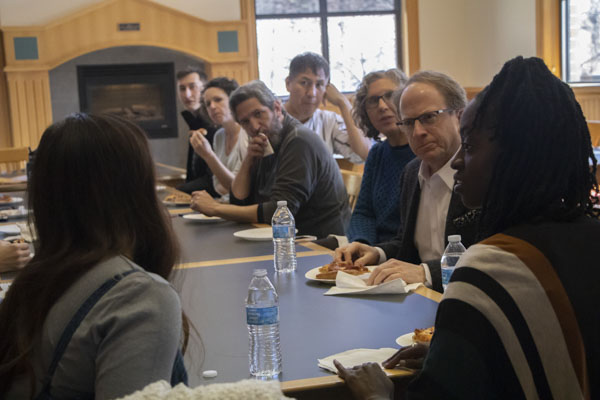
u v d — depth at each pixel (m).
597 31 8.54
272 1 9.91
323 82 4.50
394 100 2.47
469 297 1.01
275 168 3.27
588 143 1.11
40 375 0.95
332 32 10.10
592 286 1.01
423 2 10.20
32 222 1.04
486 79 10.14
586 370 1.00
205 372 1.31
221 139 4.69
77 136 1.01
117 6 9.02
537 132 1.07
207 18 9.46
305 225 3.19
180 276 1.62
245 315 1.70
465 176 1.15
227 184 4.21
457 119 2.20
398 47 10.28
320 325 1.60
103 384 0.91
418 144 2.19
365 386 1.19
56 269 0.97
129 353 0.92
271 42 9.95
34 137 8.93
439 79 2.21
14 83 8.82
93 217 1.00
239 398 0.69
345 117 4.53
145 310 0.94
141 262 1.06
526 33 9.27
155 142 9.69
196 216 3.38
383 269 1.95
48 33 8.84
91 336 0.93
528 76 1.08
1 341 0.98
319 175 3.17
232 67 9.47
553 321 1.00
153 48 9.59
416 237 2.30
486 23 10.00
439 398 0.98
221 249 2.60
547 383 0.99
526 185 1.08
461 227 2.09
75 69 9.44
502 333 0.99
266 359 1.35
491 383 0.99
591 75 8.68
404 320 1.60
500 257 1.03
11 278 2.15
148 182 1.04
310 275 2.05
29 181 1.03
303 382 1.24
